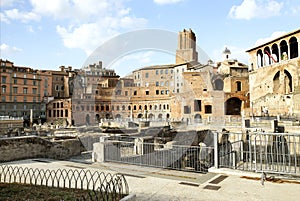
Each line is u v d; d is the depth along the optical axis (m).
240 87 57.84
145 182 8.00
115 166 10.56
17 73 75.12
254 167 9.60
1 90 71.62
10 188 7.06
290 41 45.31
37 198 6.12
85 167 10.74
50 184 7.90
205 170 12.74
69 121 56.06
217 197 6.45
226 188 7.24
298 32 41.84
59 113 65.69
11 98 73.50
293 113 39.81
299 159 10.10
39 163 11.96
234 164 9.60
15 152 12.99
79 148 16.73
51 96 79.38
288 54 44.44
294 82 41.69
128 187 6.98
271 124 27.80
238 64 66.12
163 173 9.41
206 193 6.79
